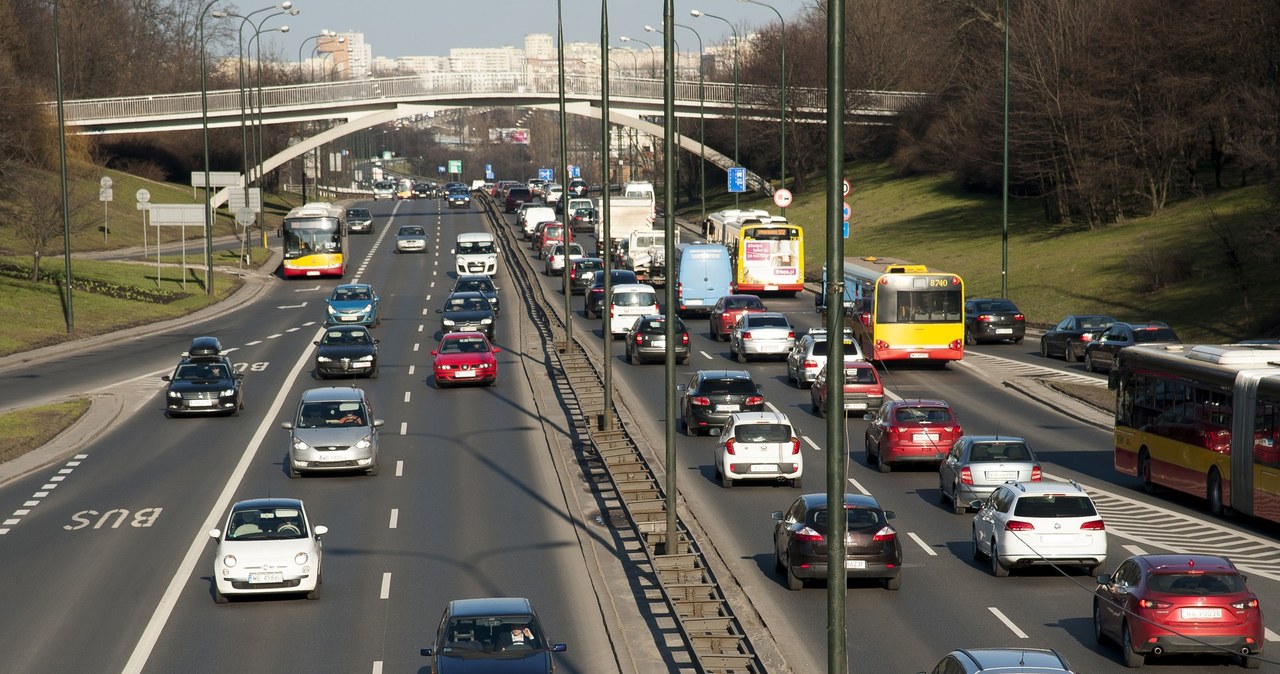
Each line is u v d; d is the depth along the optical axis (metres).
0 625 41.62
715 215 158.88
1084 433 75.38
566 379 91.62
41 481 63.78
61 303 122.62
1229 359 56.66
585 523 55.16
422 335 115.06
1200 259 121.25
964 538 52.81
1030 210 169.62
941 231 170.62
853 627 40.59
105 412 81.12
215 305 136.62
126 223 193.12
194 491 61.44
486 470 65.69
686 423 75.75
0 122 173.62
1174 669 36.25
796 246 133.88
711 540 52.16
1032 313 123.31
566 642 39.59
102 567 48.75
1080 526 45.88
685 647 38.50
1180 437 59.44
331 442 63.38
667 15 51.50
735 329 101.19
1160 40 141.50
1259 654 36.41
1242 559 49.06
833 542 26.94
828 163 27.20
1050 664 28.00
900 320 93.88
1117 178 143.88
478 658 33.06
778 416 62.47
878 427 66.62
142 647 39.19
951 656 29.38
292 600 44.56
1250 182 144.38
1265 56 130.38
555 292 142.88
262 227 187.25
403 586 46.06
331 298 119.44
